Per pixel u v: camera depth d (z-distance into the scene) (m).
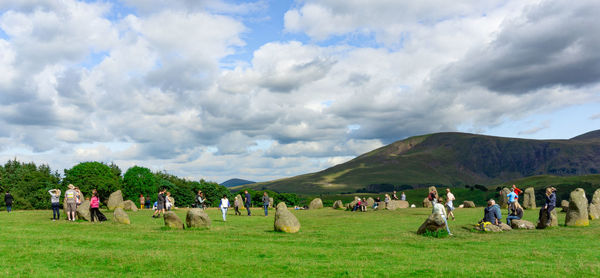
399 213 39.47
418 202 173.62
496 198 183.62
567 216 25.33
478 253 15.73
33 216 32.12
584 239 19.64
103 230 22.31
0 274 11.56
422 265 13.36
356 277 11.65
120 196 45.34
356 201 46.75
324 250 16.16
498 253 15.71
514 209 25.45
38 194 84.38
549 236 20.80
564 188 182.12
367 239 19.73
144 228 23.59
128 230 22.44
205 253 15.04
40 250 15.02
